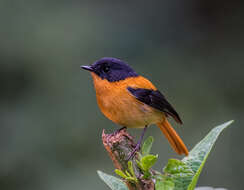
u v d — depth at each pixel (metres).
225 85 14.47
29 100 12.39
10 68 12.56
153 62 14.31
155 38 15.08
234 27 16.38
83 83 12.72
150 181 4.25
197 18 16.36
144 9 15.33
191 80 14.25
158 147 11.83
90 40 13.41
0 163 11.58
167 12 15.77
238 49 15.80
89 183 11.40
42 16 13.26
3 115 12.11
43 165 11.67
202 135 12.91
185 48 15.48
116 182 4.17
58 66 12.73
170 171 3.68
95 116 12.36
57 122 12.14
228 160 12.23
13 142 11.80
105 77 7.61
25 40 12.77
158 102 7.77
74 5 14.02
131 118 7.52
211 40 15.96
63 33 13.16
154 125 12.16
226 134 12.88
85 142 12.04
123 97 7.39
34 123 12.08
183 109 13.48
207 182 11.85
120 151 4.98
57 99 12.45
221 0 16.86
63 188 11.38
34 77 12.62
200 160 4.12
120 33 14.25
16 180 11.52
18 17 12.98
